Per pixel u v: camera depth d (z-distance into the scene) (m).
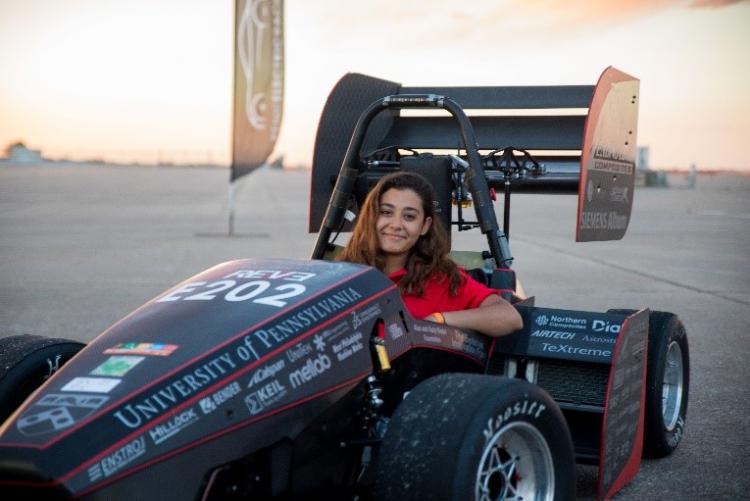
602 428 3.81
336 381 3.16
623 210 5.16
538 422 3.19
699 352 7.34
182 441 2.76
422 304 3.83
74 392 2.82
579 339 3.97
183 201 31.48
